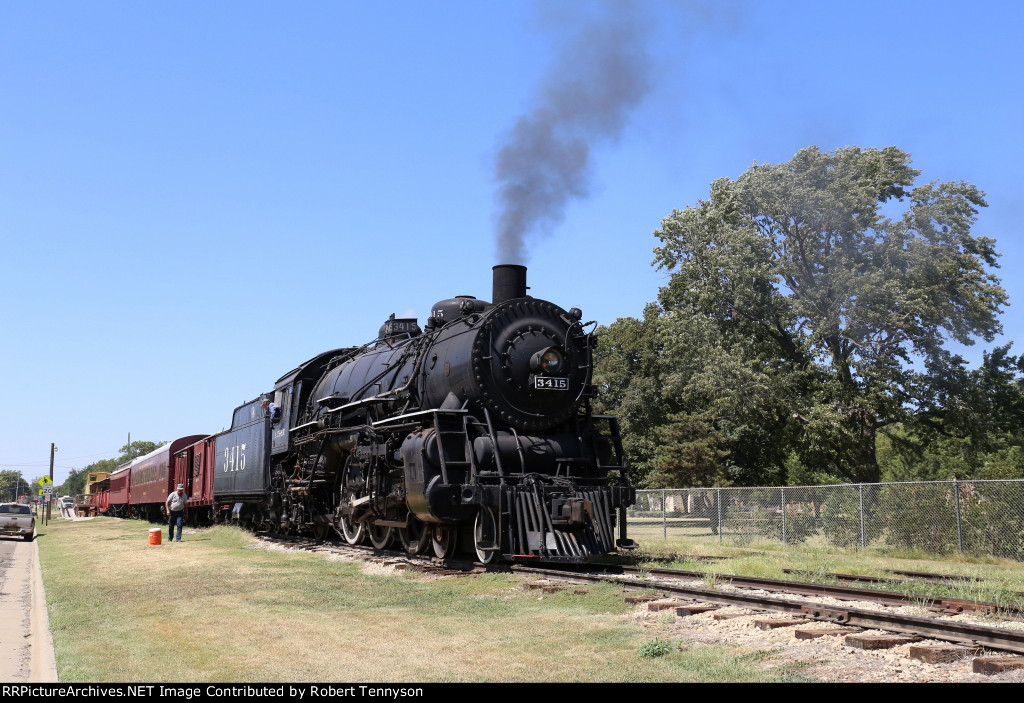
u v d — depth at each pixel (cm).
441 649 731
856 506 1958
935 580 1206
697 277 3081
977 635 647
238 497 2634
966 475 2714
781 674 607
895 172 2900
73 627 894
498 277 1530
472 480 1266
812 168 2848
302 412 2150
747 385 2867
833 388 2783
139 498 4559
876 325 2756
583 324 1477
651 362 4362
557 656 693
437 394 1456
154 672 664
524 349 1395
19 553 2431
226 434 2859
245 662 694
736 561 1394
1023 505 1650
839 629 721
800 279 2969
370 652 725
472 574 1212
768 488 2164
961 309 2756
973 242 2769
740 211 2958
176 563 1566
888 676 592
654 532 2488
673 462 3444
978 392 2759
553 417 1408
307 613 940
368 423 1661
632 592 977
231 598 1069
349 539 1802
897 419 2739
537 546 1223
